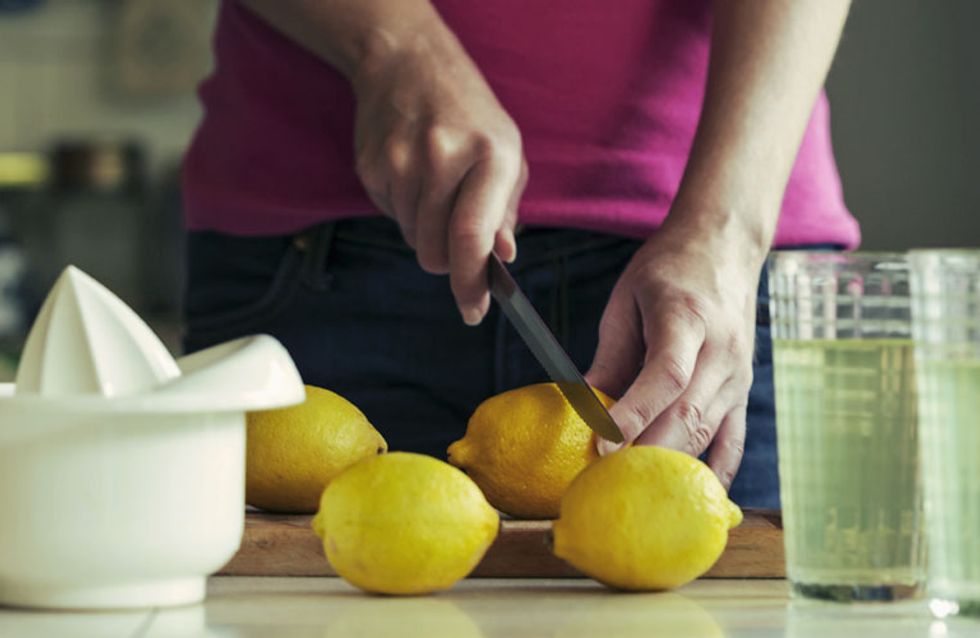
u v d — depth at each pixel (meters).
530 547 0.90
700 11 1.32
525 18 1.28
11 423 0.74
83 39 4.39
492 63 1.29
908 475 0.79
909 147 3.34
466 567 0.82
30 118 4.39
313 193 1.34
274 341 0.83
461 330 1.34
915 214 3.34
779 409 0.81
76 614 0.76
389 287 1.34
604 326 1.07
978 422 0.73
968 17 3.30
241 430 0.80
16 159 4.28
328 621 0.74
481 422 0.97
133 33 4.39
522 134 1.29
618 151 1.29
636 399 0.96
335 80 1.31
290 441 0.96
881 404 0.79
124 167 4.26
